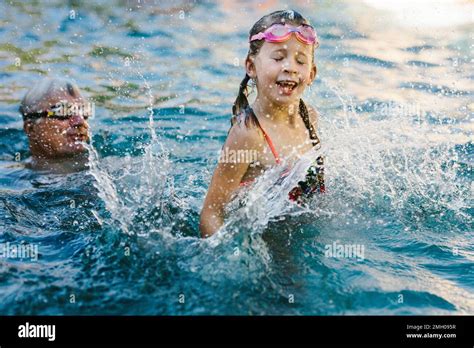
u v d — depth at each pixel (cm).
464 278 231
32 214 289
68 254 246
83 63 526
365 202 290
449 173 323
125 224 265
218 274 225
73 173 350
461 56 534
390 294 216
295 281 222
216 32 604
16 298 212
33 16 621
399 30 606
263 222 256
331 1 697
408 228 269
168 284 220
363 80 482
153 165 327
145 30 604
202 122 433
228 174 271
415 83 475
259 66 278
